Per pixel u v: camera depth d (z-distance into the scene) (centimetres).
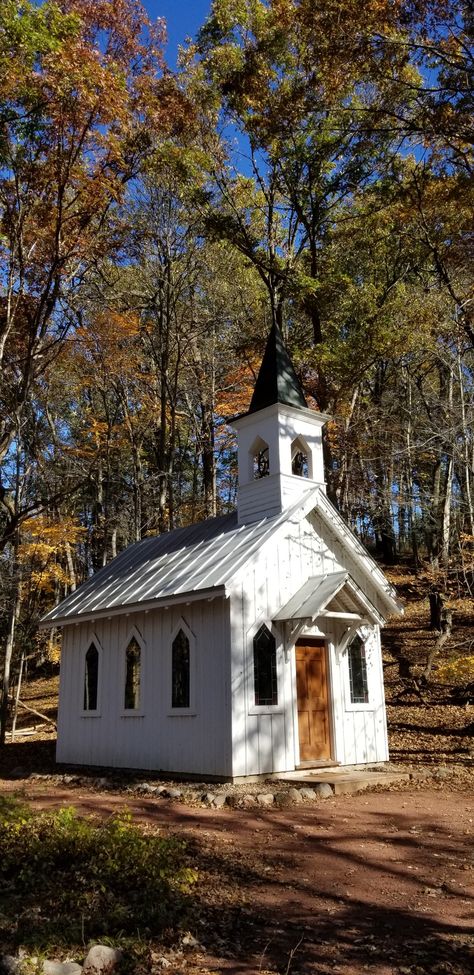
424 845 855
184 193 2417
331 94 1681
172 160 2056
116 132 1648
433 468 2950
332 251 2423
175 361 3081
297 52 2036
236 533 1612
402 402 2836
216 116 2305
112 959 498
